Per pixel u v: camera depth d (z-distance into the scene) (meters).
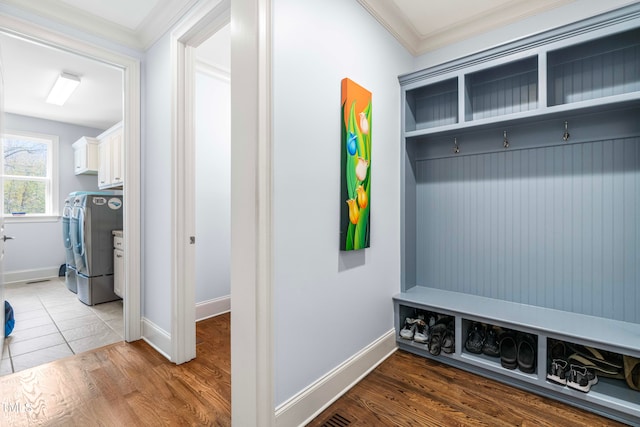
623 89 1.70
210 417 1.49
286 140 1.35
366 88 1.88
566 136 1.85
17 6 1.84
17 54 2.71
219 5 1.66
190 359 2.06
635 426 1.42
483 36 2.18
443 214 2.40
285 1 1.35
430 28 2.24
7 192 4.39
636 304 1.69
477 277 2.24
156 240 2.24
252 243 1.24
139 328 2.39
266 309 1.26
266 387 1.25
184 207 2.04
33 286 4.14
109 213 3.48
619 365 1.59
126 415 1.50
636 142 1.68
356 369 1.79
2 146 2.04
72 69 3.01
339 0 1.66
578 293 1.86
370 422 1.45
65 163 4.80
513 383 1.75
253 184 1.24
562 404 1.59
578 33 1.62
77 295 3.69
